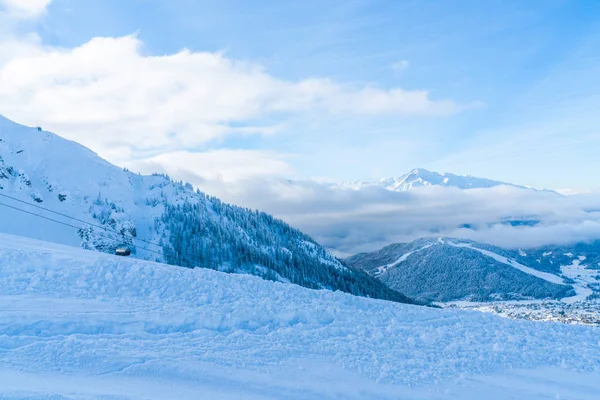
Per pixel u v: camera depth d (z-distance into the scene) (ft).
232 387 43.68
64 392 36.73
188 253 583.58
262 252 652.07
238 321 63.36
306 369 50.85
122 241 581.12
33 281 67.41
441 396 48.37
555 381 56.54
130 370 43.83
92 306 61.26
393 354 59.52
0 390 34.88
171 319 59.77
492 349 65.98
